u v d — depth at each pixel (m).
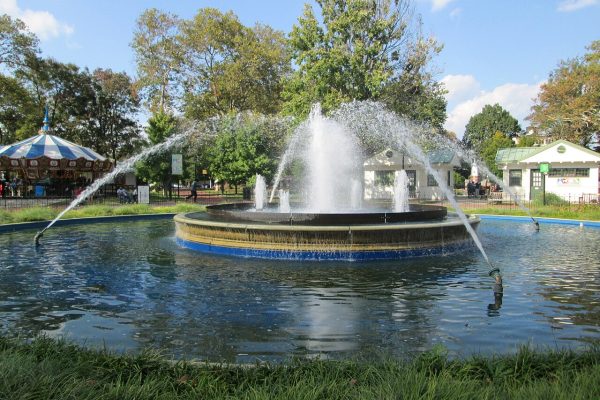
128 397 3.03
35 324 5.29
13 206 22.69
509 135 70.31
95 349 4.05
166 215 19.89
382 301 6.30
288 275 7.93
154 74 42.25
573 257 9.79
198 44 41.34
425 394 2.91
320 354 4.29
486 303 6.20
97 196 29.81
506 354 4.11
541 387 3.05
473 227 10.96
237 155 35.44
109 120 51.97
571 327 5.20
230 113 38.09
